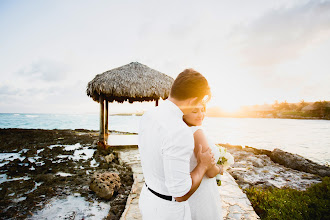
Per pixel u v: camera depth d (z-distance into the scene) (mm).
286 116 110688
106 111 11258
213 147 1580
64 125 33969
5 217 3232
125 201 3756
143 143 1158
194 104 1130
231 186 4262
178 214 1075
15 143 10383
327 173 6344
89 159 6941
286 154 7871
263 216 3482
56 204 3709
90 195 4090
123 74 8047
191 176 1052
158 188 1088
